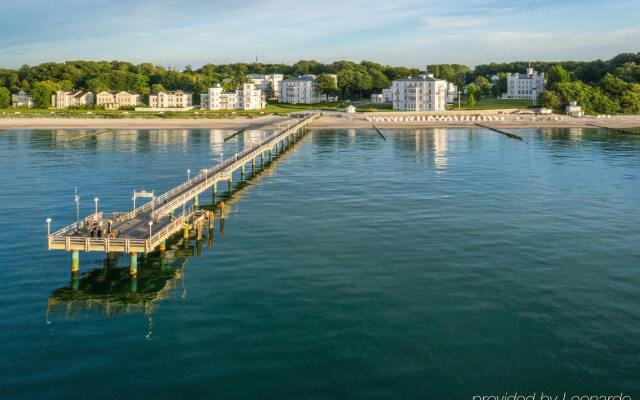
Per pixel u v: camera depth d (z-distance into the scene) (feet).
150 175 338.75
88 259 177.37
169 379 106.93
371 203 254.68
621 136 568.00
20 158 412.36
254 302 141.90
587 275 159.43
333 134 598.34
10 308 140.46
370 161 394.32
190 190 239.71
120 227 184.24
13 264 172.04
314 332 125.08
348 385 104.73
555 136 570.05
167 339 122.62
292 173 347.36
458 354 115.55
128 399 100.53
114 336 124.57
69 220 225.76
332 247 186.70
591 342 120.37
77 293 150.20
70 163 387.96
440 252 180.24
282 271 164.14
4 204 255.09
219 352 116.57
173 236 202.39
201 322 130.93
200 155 433.07
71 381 106.42
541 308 137.39
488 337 122.62
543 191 281.74
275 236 200.95
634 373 108.68
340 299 143.02
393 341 120.78
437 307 137.90
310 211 240.12
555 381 106.32
